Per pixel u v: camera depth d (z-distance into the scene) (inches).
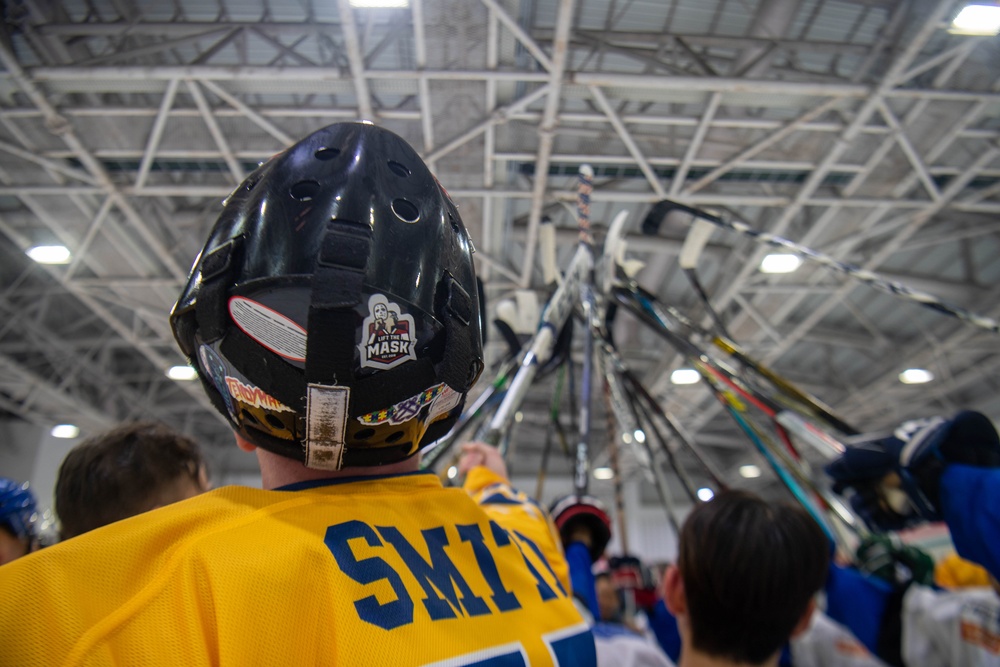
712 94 196.2
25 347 362.6
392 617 18.9
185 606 17.0
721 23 196.5
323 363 19.4
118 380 416.8
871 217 244.1
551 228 87.7
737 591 33.9
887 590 55.9
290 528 19.4
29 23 181.3
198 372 23.8
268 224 21.1
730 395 80.7
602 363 88.7
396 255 21.5
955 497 37.5
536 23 192.7
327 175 22.0
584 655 24.0
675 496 623.5
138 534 18.2
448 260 23.7
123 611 16.7
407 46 195.9
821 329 363.3
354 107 202.5
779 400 71.9
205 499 20.0
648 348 368.2
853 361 407.2
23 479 448.8
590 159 219.6
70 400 382.0
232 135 211.8
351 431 21.2
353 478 23.0
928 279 296.8
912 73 182.4
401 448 23.1
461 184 223.3
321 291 19.4
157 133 201.3
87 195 236.7
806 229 259.1
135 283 273.3
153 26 186.4
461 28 170.9
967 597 53.1
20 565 16.9
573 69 203.8
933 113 205.5
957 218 264.7
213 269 21.2
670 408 403.9
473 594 21.9
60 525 43.1
